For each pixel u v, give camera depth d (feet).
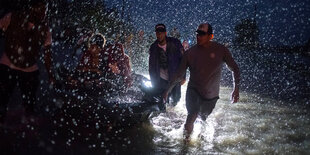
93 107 14.21
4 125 12.77
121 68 17.80
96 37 16.55
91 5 68.64
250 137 14.47
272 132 15.43
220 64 14.08
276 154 12.36
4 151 10.46
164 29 18.39
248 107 21.21
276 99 25.05
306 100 25.17
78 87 15.58
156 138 13.76
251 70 51.16
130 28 83.82
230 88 30.81
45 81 23.30
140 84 17.65
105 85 16.06
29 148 11.04
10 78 12.56
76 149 11.53
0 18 12.44
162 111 17.11
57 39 52.16
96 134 13.50
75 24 56.85
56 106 14.92
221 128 15.75
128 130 14.46
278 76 43.80
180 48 18.90
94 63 16.38
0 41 38.27
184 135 13.46
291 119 18.26
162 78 19.22
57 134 12.79
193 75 14.25
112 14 77.82
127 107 14.52
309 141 14.19
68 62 34.22
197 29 13.92
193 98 14.15
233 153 12.24
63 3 58.65
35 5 12.51
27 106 13.80
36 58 13.09
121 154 11.51
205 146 12.99
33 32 12.62
